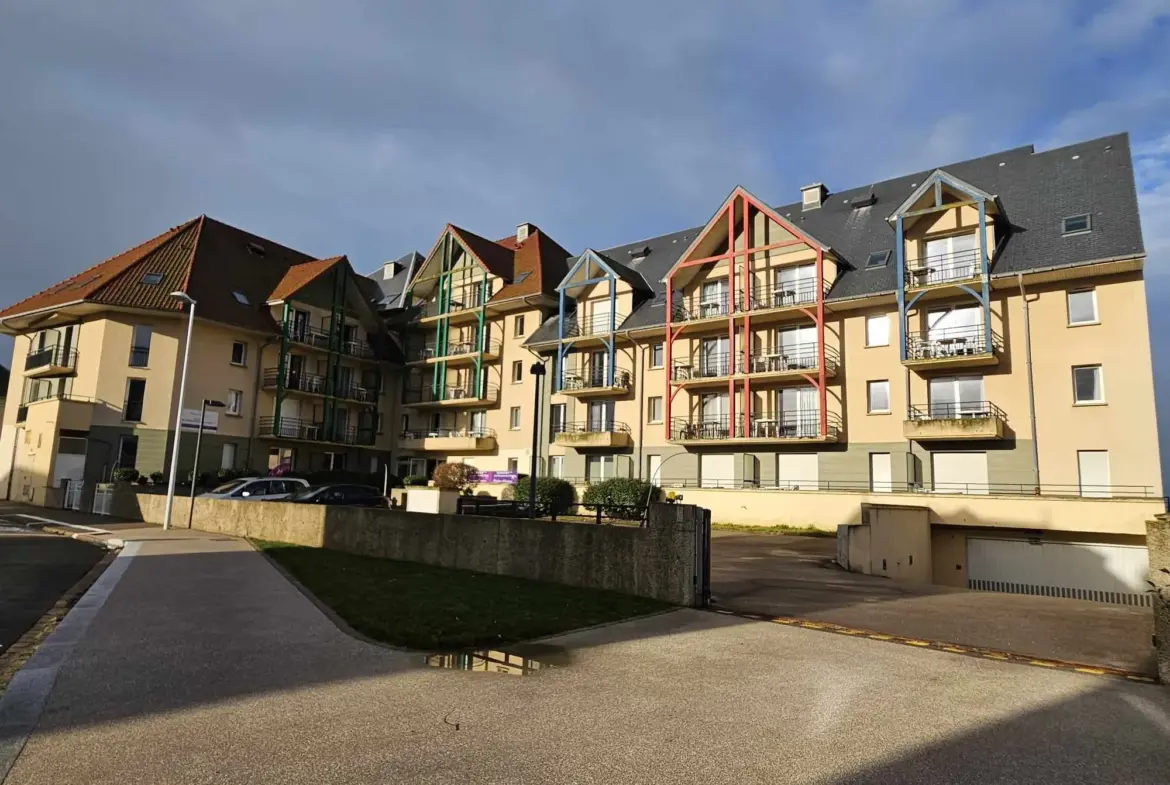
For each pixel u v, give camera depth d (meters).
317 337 38.62
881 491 24.95
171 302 32.81
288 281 38.62
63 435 30.66
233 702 5.27
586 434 32.38
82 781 3.87
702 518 9.88
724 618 8.84
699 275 31.56
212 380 33.94
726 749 4.45
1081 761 4.31
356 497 24.89
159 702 5.25
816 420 27.33
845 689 5.79
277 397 35.75
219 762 4.14
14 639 7.42
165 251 35.66
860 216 30.00
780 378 27.91
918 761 4.29
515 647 7.20
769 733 4.75
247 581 11.37
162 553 15.32
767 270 29.34
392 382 43.09
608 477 32.78
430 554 13.56
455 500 26.42
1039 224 24.17
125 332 32.22
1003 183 26.78
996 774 4.11
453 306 40.62
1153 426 21.02
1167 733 4.81
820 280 26.89
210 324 33.91
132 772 3.99
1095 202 23.59
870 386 26.42
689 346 31.45
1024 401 23.16
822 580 13.23
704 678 6.10
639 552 10.16
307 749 4.37
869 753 4.40
